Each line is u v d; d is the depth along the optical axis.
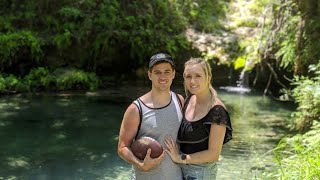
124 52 12.70
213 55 12.32
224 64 12.24
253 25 13.53
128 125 3.15
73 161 6.35
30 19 12.18
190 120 3.17
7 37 11.41
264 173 5.16
